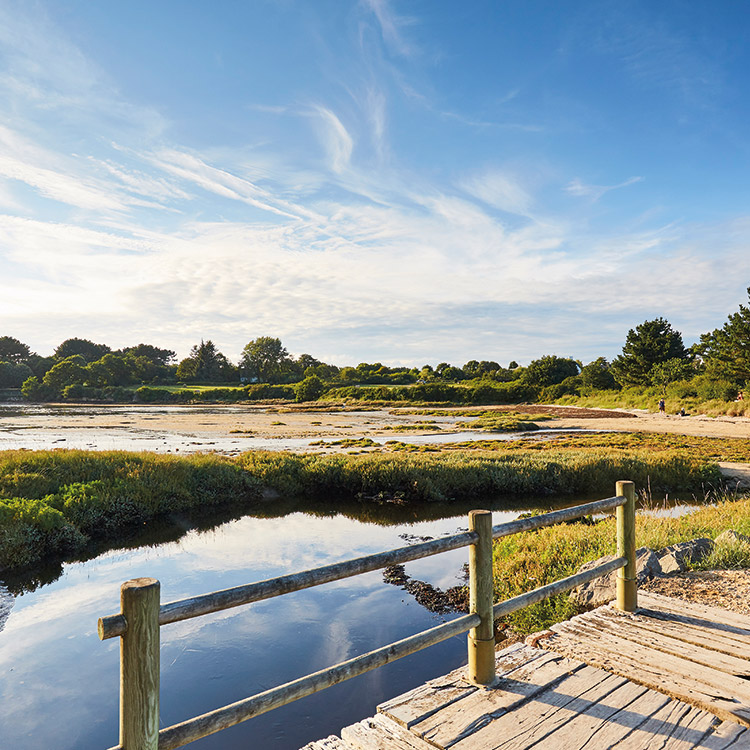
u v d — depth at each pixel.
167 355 186.00
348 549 12.05
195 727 2.13
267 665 6.61
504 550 9.92
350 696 5.76
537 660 3.70
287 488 17.89
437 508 16.17
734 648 3.83
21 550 10.93
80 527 12.99
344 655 6.84
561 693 3.25
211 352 154.25
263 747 4.89
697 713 3.02
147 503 14.90
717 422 39.84
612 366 72.62
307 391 104.12
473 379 122.44
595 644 3.95
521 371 114.56
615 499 4.43
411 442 32.00
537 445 28.19
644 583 5.98
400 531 13.70
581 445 27.84
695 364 64.31
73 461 16.72
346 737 2.90
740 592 5.45
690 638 4.03
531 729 2.86
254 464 19.33
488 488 18.11
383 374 143.12
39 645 7.42
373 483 17.84
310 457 21.03
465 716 2.99
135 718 1.95
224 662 6.70
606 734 2.82
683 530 8.55
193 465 17.98
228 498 16.81
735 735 2.81
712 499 16.75
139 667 1.96
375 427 45.69
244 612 8.25
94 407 91.38
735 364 46.62
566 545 8.94
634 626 4.30
